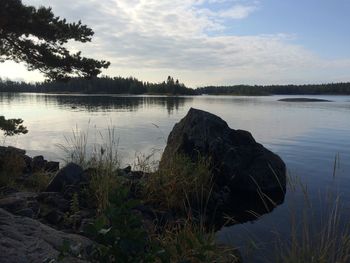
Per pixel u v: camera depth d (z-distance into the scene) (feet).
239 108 190.19
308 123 105.19
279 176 34.42
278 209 29.01
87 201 24.58
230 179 33.63
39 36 37.91
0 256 12.40
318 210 26.86
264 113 149.59
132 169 40.06
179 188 27.68
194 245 15.19
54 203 23.52
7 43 39.65
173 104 233.14
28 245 13.76
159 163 33.04
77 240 15.33
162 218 24.00
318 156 52.65
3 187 26.66
